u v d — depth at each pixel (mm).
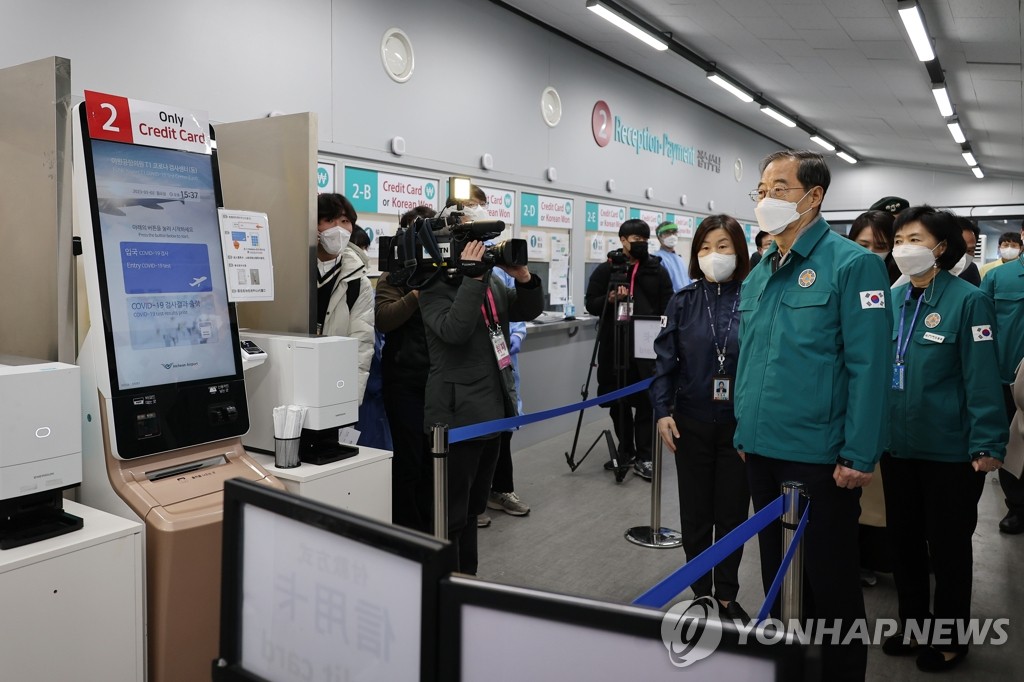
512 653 678
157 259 2002
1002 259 6223
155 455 1991
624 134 6711
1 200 2057
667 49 5840
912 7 4500
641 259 4590
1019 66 5922
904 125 8984
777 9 5121
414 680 724
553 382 5766
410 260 2520
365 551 760
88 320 2020
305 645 817
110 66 2967
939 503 2365
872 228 3057
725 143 9055
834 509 1957
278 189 2500
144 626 1829
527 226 5453
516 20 5215
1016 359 3744
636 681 640
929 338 2336
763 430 2027
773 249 2115
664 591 1350
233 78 3420
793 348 1980
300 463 2301
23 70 1932
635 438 4941
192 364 2061
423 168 4484
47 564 1594
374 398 3398
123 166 1939
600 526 3787
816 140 10406
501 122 5125
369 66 4098
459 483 2510
